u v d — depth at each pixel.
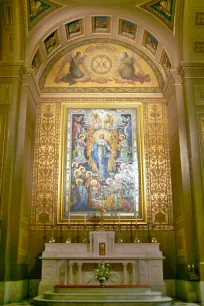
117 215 13.19
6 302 10.38
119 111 14.42
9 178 11.41
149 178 13.62
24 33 12.75
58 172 13.64
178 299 11.70
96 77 14.85
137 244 11.66
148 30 13.53
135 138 14.10
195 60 12.55
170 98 13.65
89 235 12.35
